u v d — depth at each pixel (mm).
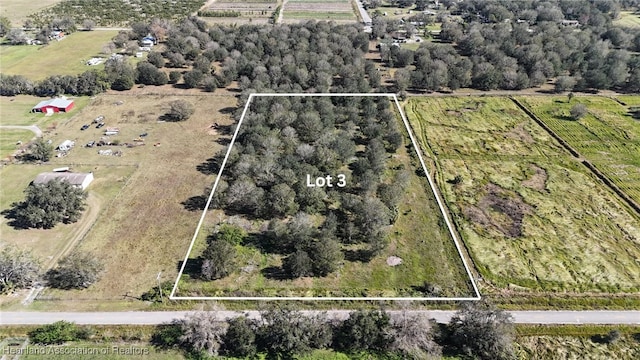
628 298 75625
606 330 69750
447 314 72625
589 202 99000
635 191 102562
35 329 68000
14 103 140750
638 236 89250
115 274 78500
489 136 126438
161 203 96250
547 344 67625
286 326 65188
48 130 124750
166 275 78500
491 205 97875
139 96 148750
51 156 111375
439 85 153250
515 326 69875
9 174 104625
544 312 73062
